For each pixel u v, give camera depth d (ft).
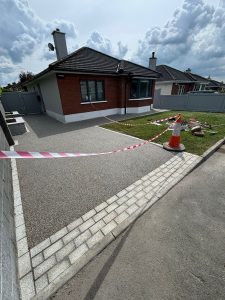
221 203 8.71
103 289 5.01
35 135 22.50
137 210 8.21
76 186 10.36
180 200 9.01
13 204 8.77
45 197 9.36
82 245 6.39
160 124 25.88
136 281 5.20
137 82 36.81
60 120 32.09
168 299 4.74
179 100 45.65
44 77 31.89
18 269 5.52
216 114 35.04
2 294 3.46
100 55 36.32
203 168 12.54
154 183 10.46
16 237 6.77
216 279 5.21
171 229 7.15
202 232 6.96
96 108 33.55
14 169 12.76
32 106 44.04
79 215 7.95
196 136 19.24
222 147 16.67
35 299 4.76
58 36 33.71
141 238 6.75
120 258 5.95
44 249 6.25
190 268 5.55
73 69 26.18
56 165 13.25
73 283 5.18
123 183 10.56
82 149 16.75
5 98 40.73
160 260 5.83
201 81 68.95
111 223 7.43
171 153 14.84
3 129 17.85
